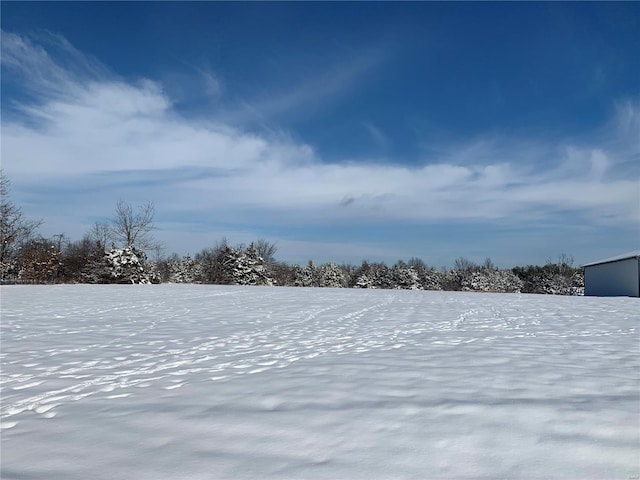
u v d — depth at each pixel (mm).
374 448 2840
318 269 62938
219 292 22234
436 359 5516
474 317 11391
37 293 20109
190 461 2758
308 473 2547
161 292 21484
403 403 3676
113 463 2775
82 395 4285
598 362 5281
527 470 2506
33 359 6000
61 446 3066
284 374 4840
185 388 4371
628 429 3035
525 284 62406
